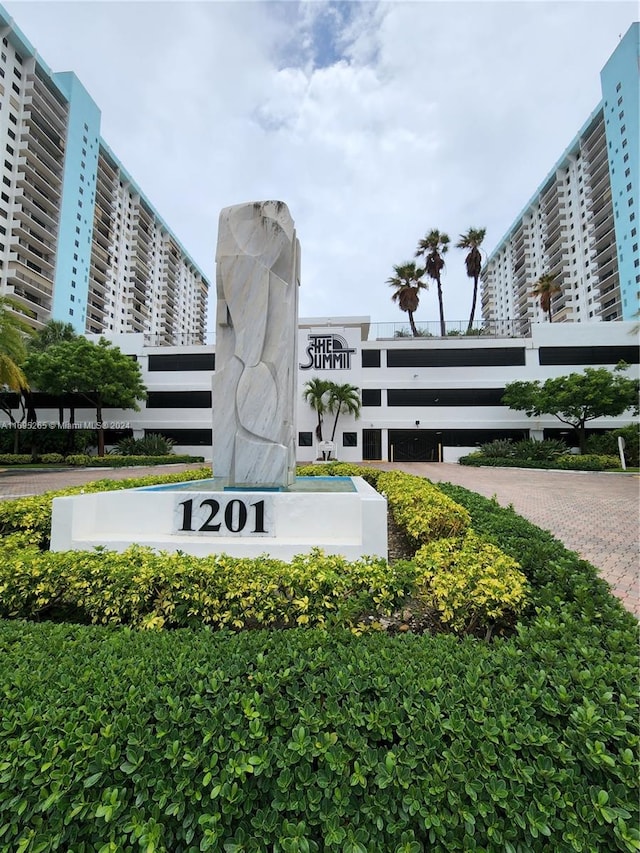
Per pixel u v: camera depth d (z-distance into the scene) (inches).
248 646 84.1
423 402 1151.6
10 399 1214.9
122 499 193.8
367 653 80.8
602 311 2059.5
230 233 231.3
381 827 54.4
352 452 1125.1
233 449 221.8
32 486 611.8
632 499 473.1
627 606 172.6
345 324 1218.6
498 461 957.2
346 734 62.3
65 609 137.9
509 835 54.2
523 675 73.4
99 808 55.0
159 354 1216.2
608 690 67.2
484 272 3486.7
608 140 1935.3
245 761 59.2
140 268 2503.7
